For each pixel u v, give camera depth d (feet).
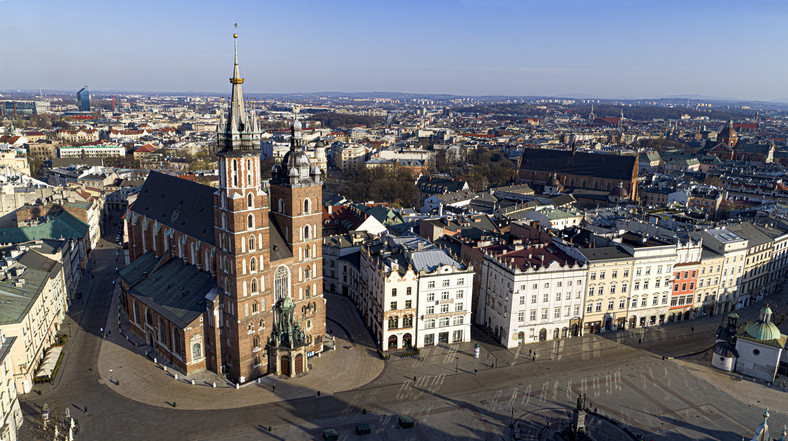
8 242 556.51
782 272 602.03
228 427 326.24
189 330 377.91
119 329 458.91
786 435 328.08
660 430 331.16
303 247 403.75
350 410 347.15
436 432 325.62
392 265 424.87
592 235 511.40
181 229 445.37
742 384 390.63
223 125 349.41
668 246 473.67
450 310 441.68
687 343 453.99
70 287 515.50
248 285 366.43
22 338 354.54
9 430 286.87
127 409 342.44
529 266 432.66
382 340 428.97
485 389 375.66
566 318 453.99
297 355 389.39
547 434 324.19
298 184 390.01
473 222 639.35
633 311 478.59
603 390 376.89
